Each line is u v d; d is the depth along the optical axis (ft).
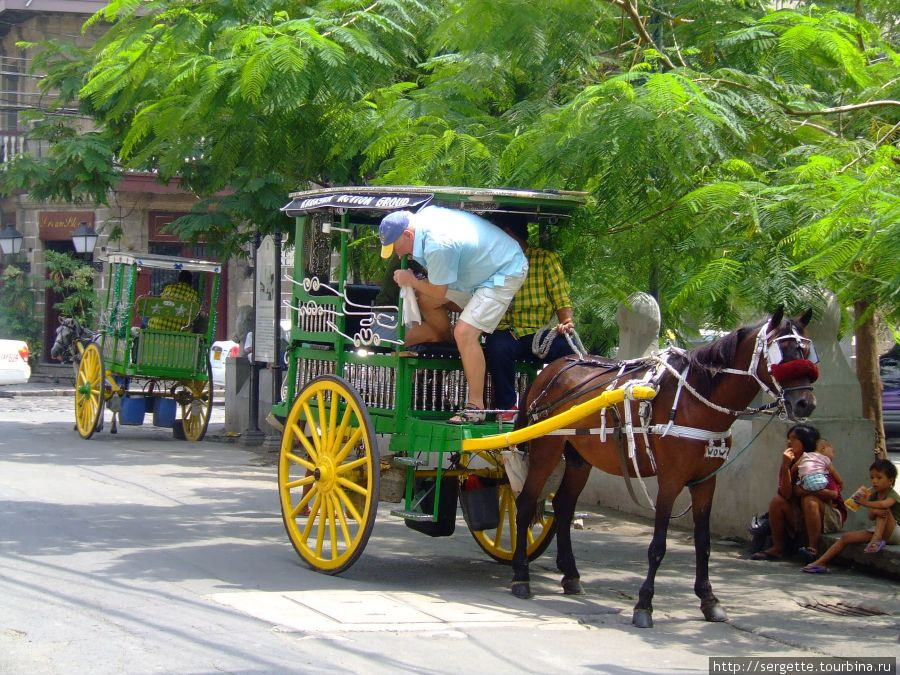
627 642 23.02
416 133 32.53
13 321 98.17
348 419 28.30
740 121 29.01
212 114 33.30
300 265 31.78
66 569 27.71
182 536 33.30
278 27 32.09
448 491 30.19
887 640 23.71
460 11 31.14
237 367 61.93
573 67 32.12
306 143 36.47
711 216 26.48
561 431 26.84
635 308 38.63
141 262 55.67
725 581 29.89
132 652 20.36
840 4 37.04
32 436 58.39
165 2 33.58
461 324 26.81
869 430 34.06
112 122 50.65
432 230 26.09
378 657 20.70
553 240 30.53
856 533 30.91
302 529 35.06
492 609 25.44
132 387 72.43
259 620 23.07
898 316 24.85
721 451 24.68
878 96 31.32
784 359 23.07
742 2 33.19
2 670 19.06
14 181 56.49
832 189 25.67
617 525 38.81
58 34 96.43
